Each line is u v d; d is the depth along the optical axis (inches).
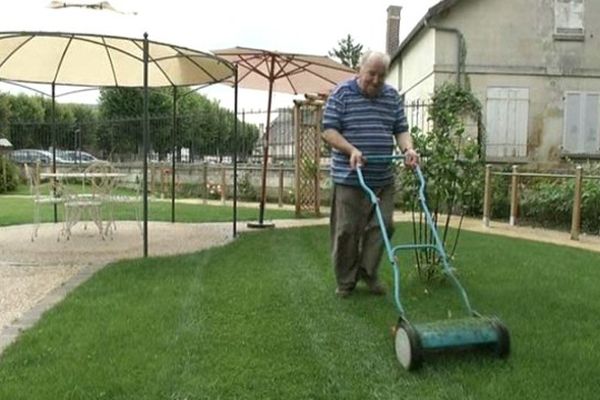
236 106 320.5
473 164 206.7
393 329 138.9
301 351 135.4
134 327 150.9
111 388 113.7
